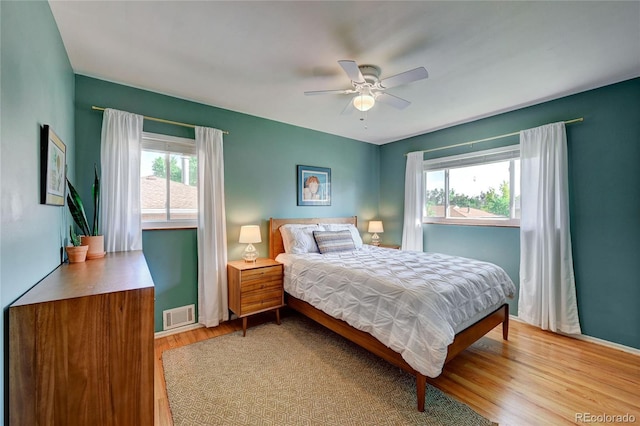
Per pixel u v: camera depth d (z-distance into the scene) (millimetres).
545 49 2045
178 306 2947
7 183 993
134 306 1195
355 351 2559
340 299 2393
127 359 1180
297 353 2516
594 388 2027
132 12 1650
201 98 2963
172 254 2912
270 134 3666
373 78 2273
